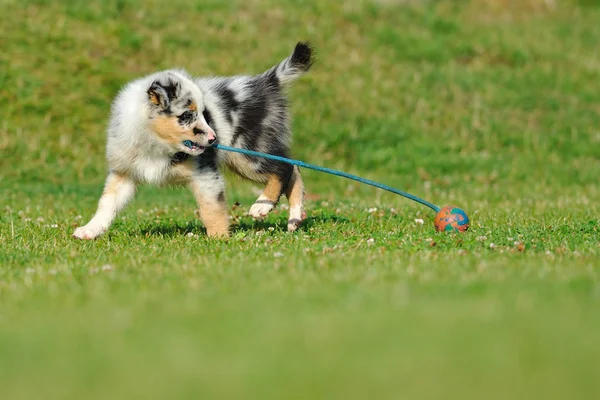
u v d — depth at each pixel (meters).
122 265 8.47
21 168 17.88
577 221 11.86
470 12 28.03
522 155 20.59
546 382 4.64
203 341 5.43
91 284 7.41
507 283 6.99
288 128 11.84
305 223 11.86
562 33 27.89
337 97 21.78
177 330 5.68
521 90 23.53
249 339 5.44
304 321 5.79
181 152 10.27
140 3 23.75
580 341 5.27
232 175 11.62
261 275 7.63
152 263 8.59
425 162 19.94
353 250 9.12
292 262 8.27
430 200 16.06
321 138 20.36
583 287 6.79
